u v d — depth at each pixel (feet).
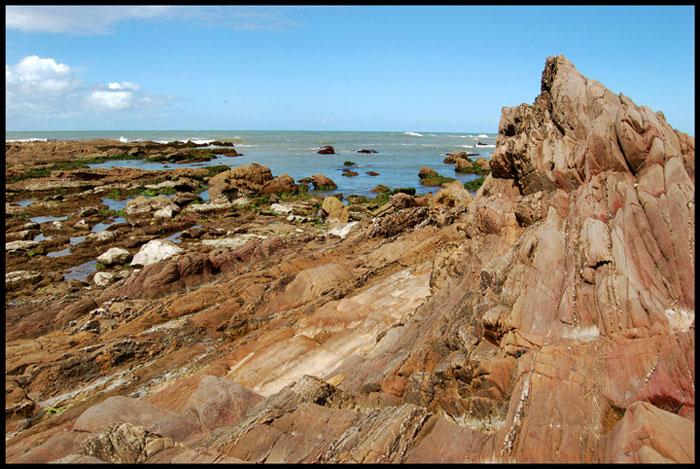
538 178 55.26
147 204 178.91
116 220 162.09
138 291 91.45
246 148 491.72
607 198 47.42
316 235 130.21
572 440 31.14
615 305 38.47
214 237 141.38
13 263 116.06
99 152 354.74
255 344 66.54
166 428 41.22
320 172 294.25
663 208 41.57
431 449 32.76
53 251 127.85
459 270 62.18
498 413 37.37
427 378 42.88
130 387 60.75
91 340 71.87
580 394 34.12
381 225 111.65
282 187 219.61
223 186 207.21
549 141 56.18
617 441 29.04
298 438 35.81
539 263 46.09
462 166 293.23
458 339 45.06
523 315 41.96
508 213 59.21
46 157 323.37
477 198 67.51
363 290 79.92
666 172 43.83
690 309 36.55
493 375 38.60
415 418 34.73
